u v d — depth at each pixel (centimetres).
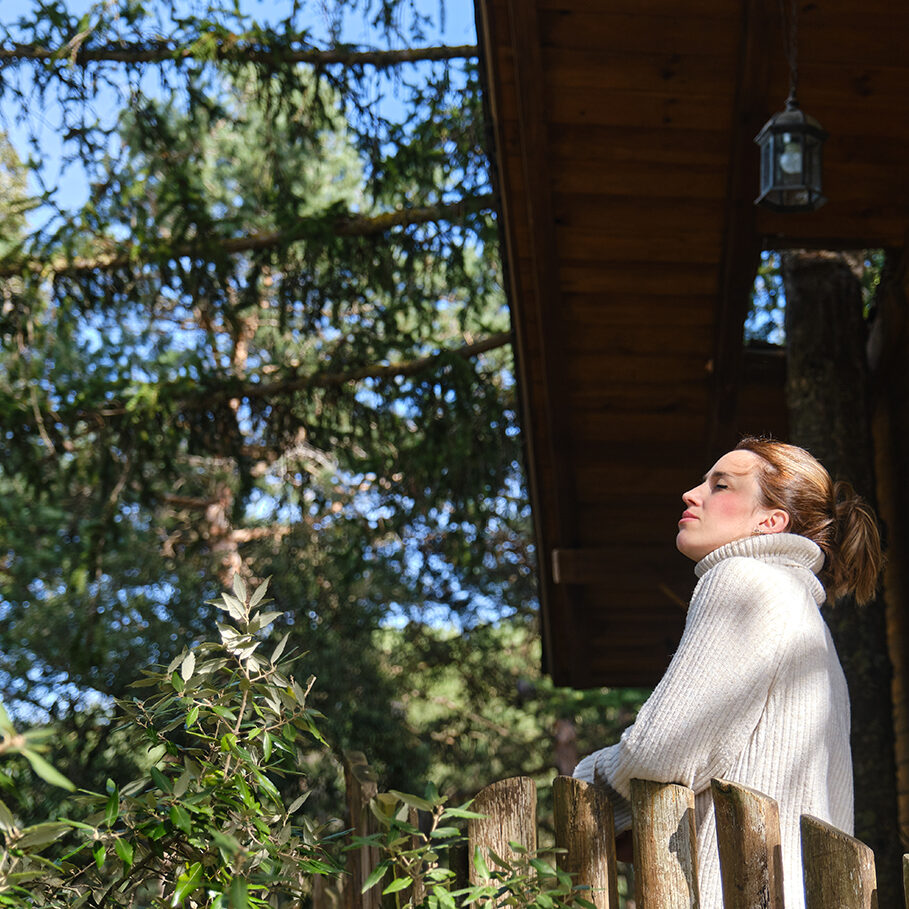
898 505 537
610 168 498
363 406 888
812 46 460
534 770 1414
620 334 549
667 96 479
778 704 164
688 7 458
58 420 857
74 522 1201
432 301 908
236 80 834
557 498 588
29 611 1209
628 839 182
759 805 147
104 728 1016
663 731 160
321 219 810
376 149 820
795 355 553
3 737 116
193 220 816
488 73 487
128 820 164
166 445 890
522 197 510
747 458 195
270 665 174
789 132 421
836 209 510
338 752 223
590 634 639
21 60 759
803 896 156
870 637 491
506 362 1200
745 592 168
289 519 1176
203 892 165
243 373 997
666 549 599
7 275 823
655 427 578
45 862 148
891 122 487
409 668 1338
